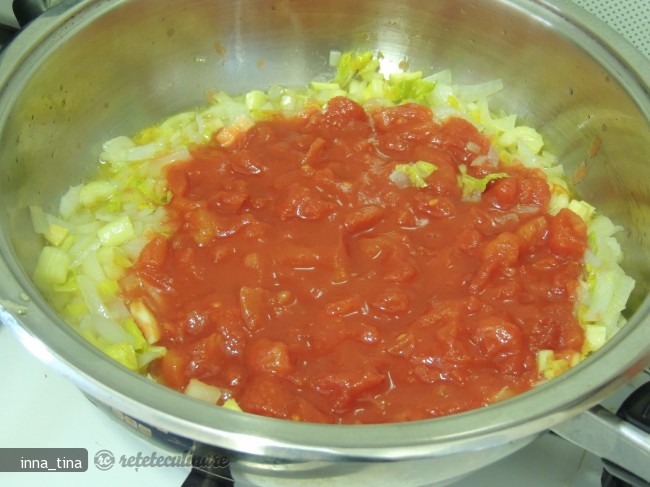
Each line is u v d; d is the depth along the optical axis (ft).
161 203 1.13
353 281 1.00
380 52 1.35
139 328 0.96
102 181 1.15
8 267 0.77
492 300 0.99
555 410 0.67
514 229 1.09
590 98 1.15
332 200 1.10
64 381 0.97
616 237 1.10
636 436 0.71
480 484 0.89
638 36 1.26
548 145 1.26
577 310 1.00
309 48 1.34
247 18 1.27
